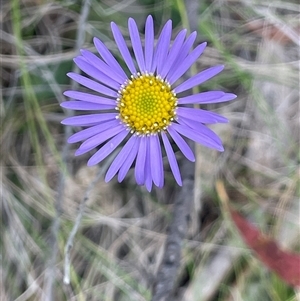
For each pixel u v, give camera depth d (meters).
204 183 0.18
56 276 0.18
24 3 0.19
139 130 0.16
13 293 0.18
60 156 0.18
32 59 0.19
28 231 0.19
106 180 0.16
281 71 0.18
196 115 0.16
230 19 0.19
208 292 0.18
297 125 0.19
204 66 0.19
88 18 0.19
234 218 0.18
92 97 0.16
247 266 0.18
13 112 0.19
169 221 0.18
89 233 0.19
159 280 0.18
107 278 0.18
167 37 0.16
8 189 0.19
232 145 0.19
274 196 0.18
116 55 0.19
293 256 0.17
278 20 0.18
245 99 0.19
